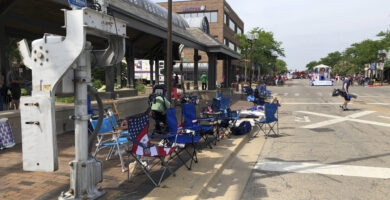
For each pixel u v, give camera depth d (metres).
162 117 6.55
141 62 34.03
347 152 6.77
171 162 5.75
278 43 39.38
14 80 8.86
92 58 4.14
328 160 6.16
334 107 16.02
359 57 53.00
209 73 19.34
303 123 10.93
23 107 3.58
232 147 7.01
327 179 5.04
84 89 3.76
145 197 4.00
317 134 8.87
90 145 3.98
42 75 3.52
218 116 8.45
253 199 4.26
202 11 45.50
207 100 18.61
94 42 14.71
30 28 11.12
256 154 6.78
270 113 8.59
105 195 4.09
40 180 4.61
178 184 4.51
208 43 18.56
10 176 4.78
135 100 12.12
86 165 3.80
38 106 3.53
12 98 8.98
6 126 6.71
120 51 4.14
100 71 20.31
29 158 3.63
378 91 29.12
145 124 4.89
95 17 3.51
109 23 3.78
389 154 6.54
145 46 19.09
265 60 39.25
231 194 4.45
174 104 12.95
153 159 5.88
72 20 3.36
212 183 4.84
